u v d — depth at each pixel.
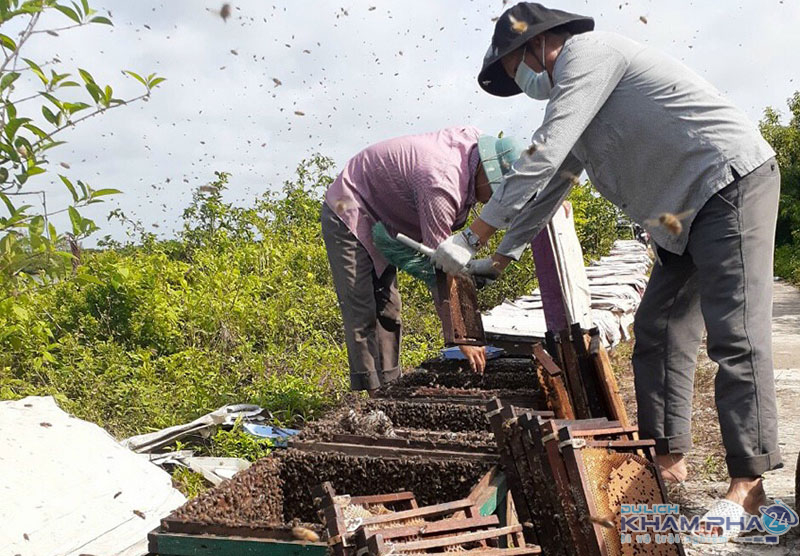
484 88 3.50
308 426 2.92
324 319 7.44
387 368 4.53
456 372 4.21
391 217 4.14
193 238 11.16
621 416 3.30
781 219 21.69
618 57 3.02
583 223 10.39
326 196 4.28
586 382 3.38
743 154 2.90
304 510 2.65
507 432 2.38
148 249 10.89
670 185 3.04
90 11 2.64
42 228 2.95
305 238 10.34
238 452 3.96
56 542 2.50
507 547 2.21
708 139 2.93
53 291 6.93
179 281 8.27
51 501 2.65
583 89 2.97
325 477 2.64
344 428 2.91
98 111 2.83
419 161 3.83
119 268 6.68
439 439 2.72
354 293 4.28
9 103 2.71
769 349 2.91
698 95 2.97
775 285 17.11
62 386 5.28
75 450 2.97
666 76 3.01
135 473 2.99
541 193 3.28
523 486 2.36
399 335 4.63
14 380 4.91
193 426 4.24
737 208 2.90
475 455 2.55
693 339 3.29
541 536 2.34
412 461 2.56
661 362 3.28
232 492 2.40
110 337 6.37
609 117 3.09
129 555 2.50
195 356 5.89
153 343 6.66
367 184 4.09
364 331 4.35
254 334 6.95
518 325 4.87
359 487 2.61
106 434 3.19
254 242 10.55
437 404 3.34
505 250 3.30
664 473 3.34
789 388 5.54
